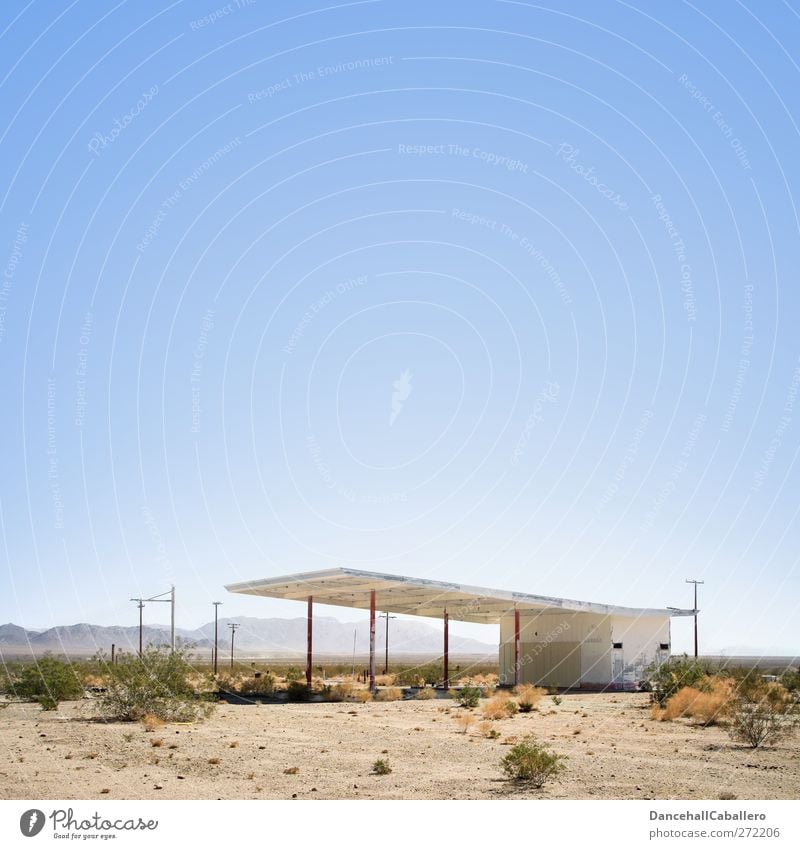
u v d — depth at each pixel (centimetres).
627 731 2939
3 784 1841
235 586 4975
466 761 2216
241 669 9744
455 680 6662
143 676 3259
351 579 4531
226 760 2191
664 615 5916
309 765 2131
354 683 5984
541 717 3528
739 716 2677
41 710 3712
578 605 5303
